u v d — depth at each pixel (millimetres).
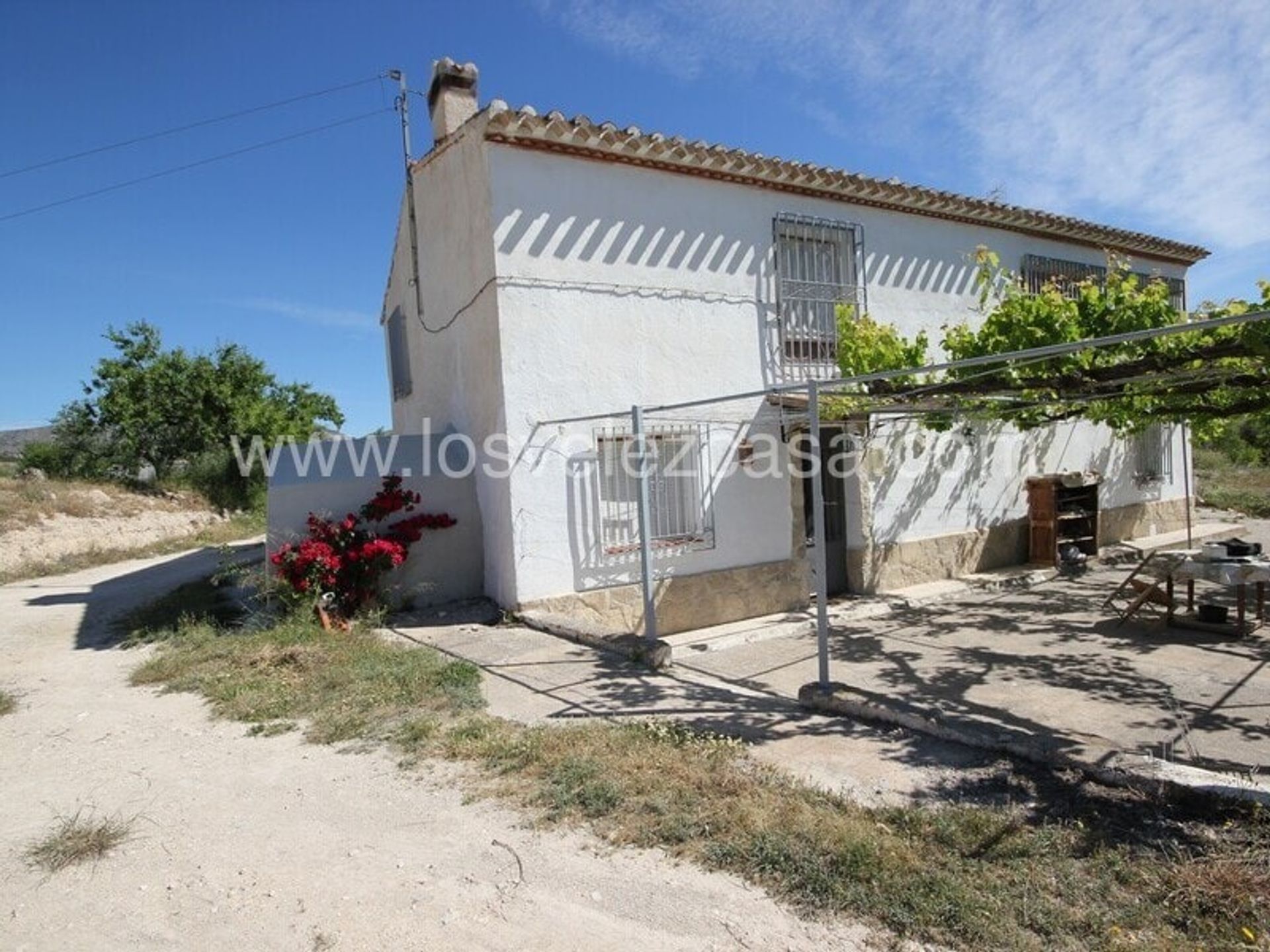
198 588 9945
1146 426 8180
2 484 17750
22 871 3023
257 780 3824
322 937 2551
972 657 6465
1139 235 11812
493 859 3002
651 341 7809
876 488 9461
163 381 23438
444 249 8484
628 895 2719
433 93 8891
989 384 5820
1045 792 3385
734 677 6145
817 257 9062
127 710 5031
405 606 7641
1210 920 2418
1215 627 6902
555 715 4617
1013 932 2393
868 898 2590
